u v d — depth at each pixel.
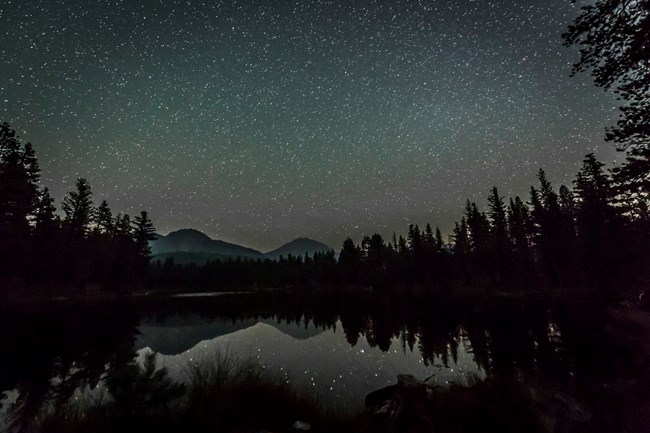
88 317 24.86
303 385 8.27
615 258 29.20
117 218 67.31
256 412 5.25
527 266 49.41
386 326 21.28
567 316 20.17
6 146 32.00
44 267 40.72
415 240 69.44
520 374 8.82
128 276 60.88
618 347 11.14
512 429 5.01
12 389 7.95
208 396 5.42
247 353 13.59
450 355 12.38
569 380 7.83
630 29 7.58
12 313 25.12
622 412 5.84
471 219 61.81
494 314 24.09
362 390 8.53
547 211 44.41
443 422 5.19
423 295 50.81
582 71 8.80
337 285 95.56
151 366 5.05
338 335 18.67
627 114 9.98
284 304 45.84
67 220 49.44
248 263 120.88
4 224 32.09
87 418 4.65
